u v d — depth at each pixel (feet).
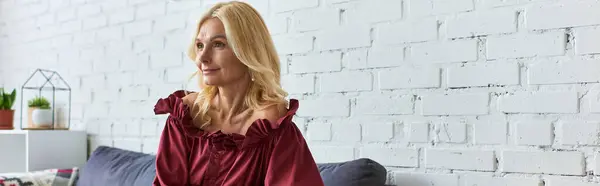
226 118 3.83
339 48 6.31
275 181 3.59
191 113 3.89
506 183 5.22
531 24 5.12
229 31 3.59
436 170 5.62
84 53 9.34
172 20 7.99
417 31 5.76
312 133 6.52
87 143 9.23
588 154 4.84
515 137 5.18
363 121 6.12
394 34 5.91
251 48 3.69
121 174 7.25
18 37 10.68
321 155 6.44
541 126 5.05
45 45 10.09
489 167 5.31
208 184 3.71
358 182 5.32
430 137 5.66
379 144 6.00
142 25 8.42
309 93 6.55
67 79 9.64
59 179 7.98
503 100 5.25
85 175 7.83
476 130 5.40
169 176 3.76
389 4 5.96
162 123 8.06
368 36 6.09
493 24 5.32
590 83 4.83
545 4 5.06
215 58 3.65
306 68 6.57
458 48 5.50
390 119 5.93
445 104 5.57
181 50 7.86
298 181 3.62
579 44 4.88
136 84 8.46
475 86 5.41
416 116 5.76
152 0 8.30
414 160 5.76
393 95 5.91
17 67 10.68
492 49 5.32
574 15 4.91
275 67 3.91
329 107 6.38
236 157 3.71
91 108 9.19
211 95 3.91
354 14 6.21
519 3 5.19
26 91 10.41
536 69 5.08
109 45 8.93
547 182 5.02
